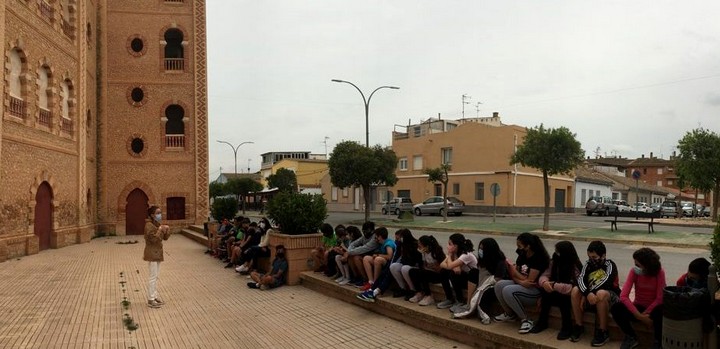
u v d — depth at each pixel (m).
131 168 25.75
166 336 6.99
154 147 26.14
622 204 46.47
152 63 26.27
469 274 7.01
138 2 26.16
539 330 6.00
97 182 24.95
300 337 6.92
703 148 30.62
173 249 18.80
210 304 8.98
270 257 11.85
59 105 19.05
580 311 5.69
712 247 4.82
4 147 14.59
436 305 7.51
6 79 14.84
